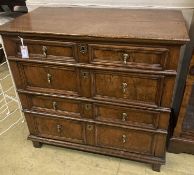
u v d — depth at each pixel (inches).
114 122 56.2
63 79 53.7
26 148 68.4
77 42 47.1
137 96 50.9
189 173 60.0
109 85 51.2
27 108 61.7
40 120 62.8
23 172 61.6
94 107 55.4
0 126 76.3
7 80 98.3
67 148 67.7
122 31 45.8
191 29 57.8
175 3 59.0
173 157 64.3
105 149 61.6
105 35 44.1
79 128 60.5
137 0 60.9
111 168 61.9
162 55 44.3
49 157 65.5
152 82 48.0
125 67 47.5
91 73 50.4
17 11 79.6
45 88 56.6
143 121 54.2
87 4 64.6
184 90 53.9
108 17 55.0
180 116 58.1
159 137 55.1
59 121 61.1
